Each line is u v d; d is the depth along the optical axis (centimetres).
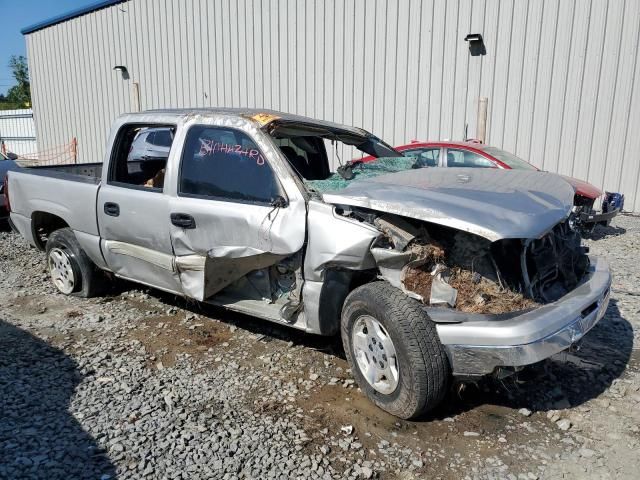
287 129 409
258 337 436
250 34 1473
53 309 507
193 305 510
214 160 397
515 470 274
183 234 406
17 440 292
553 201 340
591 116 1060
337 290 347
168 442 293
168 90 1709
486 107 1123
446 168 446
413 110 1242
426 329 296
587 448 292
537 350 282
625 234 882
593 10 1025
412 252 307
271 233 353
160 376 371
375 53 1269
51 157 2236
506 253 319
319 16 1338
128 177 490
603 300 346
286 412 326
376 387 325
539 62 1089
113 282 548
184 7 1605
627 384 362
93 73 1944
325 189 358
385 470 273
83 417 317
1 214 867
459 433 306
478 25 1135
